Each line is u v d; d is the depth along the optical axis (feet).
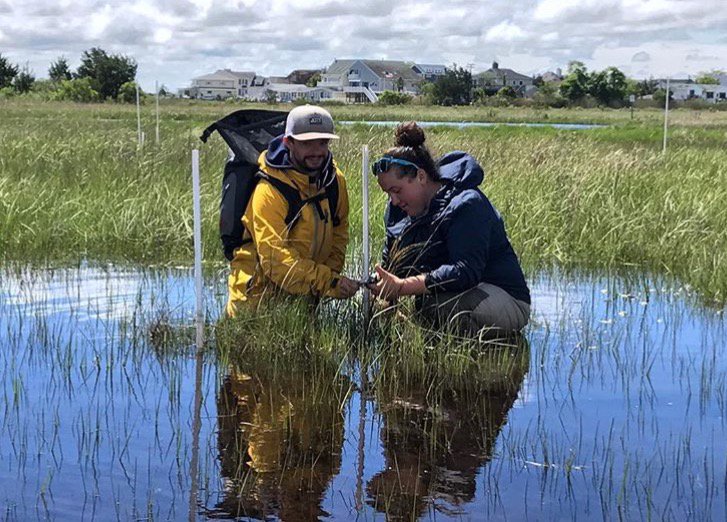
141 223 30.66
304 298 19.95
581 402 16.52
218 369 18.06
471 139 66.39
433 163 20.29
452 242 19.98
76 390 16.74
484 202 20.20
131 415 15.57
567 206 33.37
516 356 19.22
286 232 19.57
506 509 12.30
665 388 17.25
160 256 28.63
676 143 88.63
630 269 28.17
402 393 16.97
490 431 15.12
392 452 14.23
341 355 18.99
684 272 27.02
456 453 14.20
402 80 444.55
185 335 20.07
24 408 15.79
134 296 23.57
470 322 20.38
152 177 38.55
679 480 13.19
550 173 38.88
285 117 20.52
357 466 13.67
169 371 17.89
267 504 12.35
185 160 45.62
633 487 12.96
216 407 16.05
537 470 13.57
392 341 19.26
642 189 37.65
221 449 14.19
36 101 209.56
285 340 19.11
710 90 414.62
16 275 25.75
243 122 20.48
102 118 125.90
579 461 13.88
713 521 11.95
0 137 55.36
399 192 20.16
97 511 12.04
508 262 20.67
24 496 12.43
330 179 20.02
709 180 41.63
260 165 19.83
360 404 16.37
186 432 14.84
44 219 31.12
